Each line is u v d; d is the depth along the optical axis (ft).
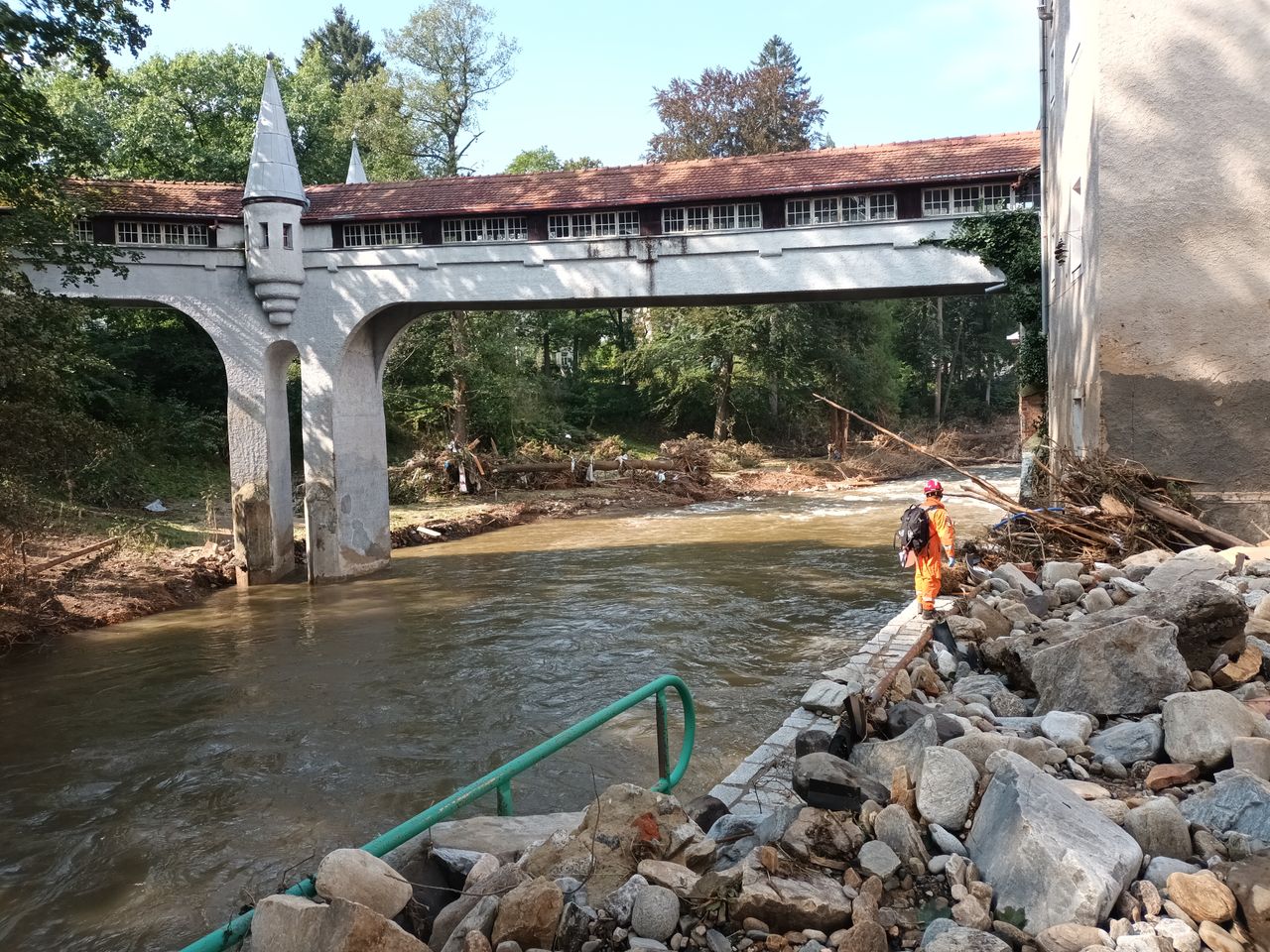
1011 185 59.36
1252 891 12.64
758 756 23.07
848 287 61.21
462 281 65.31
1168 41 40.96
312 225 66.59
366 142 135.85
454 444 114.11
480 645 46.37
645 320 202.28
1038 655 22.70
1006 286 61.52
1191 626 22.54
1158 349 41.42
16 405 47.47
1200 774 17.49
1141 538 39.88
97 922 21.48
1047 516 43.06
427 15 130.62
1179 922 12.54
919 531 37.96
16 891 22.97
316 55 158.81
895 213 60.85
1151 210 41.37
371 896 11.35
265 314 66.33
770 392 172.55
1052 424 57.93
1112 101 41.63
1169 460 41.52
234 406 66.69
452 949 11.79
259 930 10.66
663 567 68.18
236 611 56.80
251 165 64.80
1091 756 18.90
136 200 65.67
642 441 175.32
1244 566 31.37
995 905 13.60
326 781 29.35
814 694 25.57
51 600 53.16
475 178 69.56
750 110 172.96
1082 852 13.28
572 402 176.65
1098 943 12.10
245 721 35.47
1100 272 42.06
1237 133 40.34
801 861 15.15
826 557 70.64
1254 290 40.34
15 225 50.26
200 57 129.18
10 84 49.93
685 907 13.41
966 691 24.77
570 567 69.46
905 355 226.58
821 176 62.13
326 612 55.83
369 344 70.49
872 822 15.92
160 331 119.96
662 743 19.75
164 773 30.40
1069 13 49.49
